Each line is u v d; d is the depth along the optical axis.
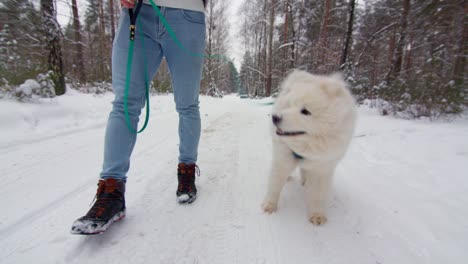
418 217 1.75
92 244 1.40
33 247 1.35
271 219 1.79
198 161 2.82
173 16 1.74
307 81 1.89
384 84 6.67
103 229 1.36
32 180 2.10
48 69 6.07
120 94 1.63
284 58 16.16
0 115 3.37
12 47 5.56
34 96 4.31
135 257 1.33
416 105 5.17
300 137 1.66
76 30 10.77
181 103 1.94
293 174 2.65
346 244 1.54
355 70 8.37
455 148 3.00
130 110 1.67
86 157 2.68
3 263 1.22
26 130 3.41
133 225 1.59
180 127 2.03
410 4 7.39
